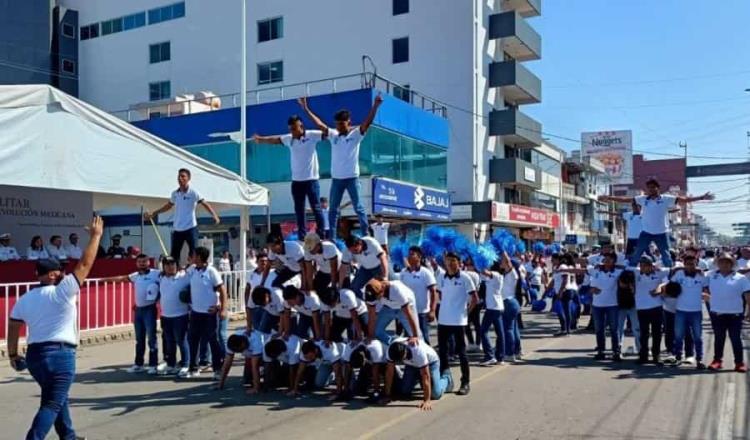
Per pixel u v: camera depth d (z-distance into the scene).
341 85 37.62
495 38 38.00
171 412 8.06
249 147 29.41
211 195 15.56
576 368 10.98
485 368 11.05
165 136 31.47
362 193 25.78
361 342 8.55
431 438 6.83
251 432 7.12
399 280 9.76
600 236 63.97
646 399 8.55
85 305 13.41
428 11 36.28
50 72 46.22
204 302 10.10
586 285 16.14
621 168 64.38
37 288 6.02
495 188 38.91
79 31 47.75
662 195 11.76
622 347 13.23
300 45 38.88
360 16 37.50
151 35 44.47
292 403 8.54
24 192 17.66
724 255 10.71
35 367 5.89
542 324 17.45
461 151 35.84
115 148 13.23
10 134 11.41
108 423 7.54
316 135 9.77
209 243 18.95
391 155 27.94
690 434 6.87
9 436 7.04
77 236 18.16
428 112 31.20
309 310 9.00
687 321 10.93
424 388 8.29
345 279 9.23
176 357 11.34
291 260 9.20
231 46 41.31
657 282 11.17
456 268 9.12
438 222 34.06
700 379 9.88
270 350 8.93
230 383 9.89
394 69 36.84
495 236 12.41
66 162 12.28
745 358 11.79
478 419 7.61
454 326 9.02
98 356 12.23
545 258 24.23
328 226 10.17
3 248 16.00
